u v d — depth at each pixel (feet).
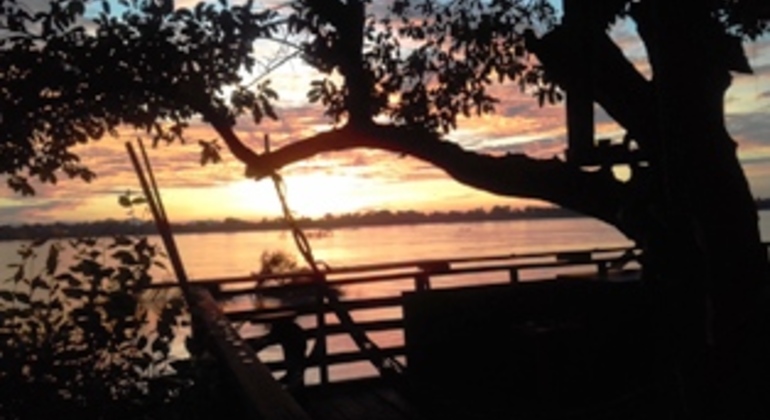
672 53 8.89
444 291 17.51
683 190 9.06
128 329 8.81
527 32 12.01
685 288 10.00
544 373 15.60
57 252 8.84
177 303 9.13
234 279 18.52
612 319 16.40
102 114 13.98
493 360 16.69
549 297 17.83
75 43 12.11
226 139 13.53
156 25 12.30
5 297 8.43
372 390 18.78
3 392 8.14
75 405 8.32
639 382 15.72
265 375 6.50
